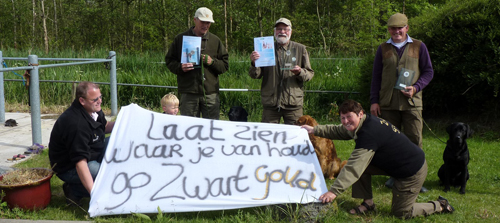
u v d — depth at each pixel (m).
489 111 8.23
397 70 4.86
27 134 7.25
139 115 4.51
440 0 20.30
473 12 7.77
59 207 4.18
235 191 3.99
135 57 14.17
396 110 4.97
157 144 4.32
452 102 8.80
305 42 24.19
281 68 5.34
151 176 4.07
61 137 4.10
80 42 28.94
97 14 27.00
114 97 9.13
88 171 4.06
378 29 20.97
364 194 4.25
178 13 22.45
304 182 4.06
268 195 3.96
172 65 5.79
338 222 3.90
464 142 4.75
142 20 23.67
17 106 9.91
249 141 4.39
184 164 4.18
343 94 9.37
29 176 4.10
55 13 26.88
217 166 4.17
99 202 3.86
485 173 5.61
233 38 25.30
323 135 4.38
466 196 4.78
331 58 12.96
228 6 24.17
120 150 4.23
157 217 3.80
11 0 30.17
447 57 7.80
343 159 6.32
